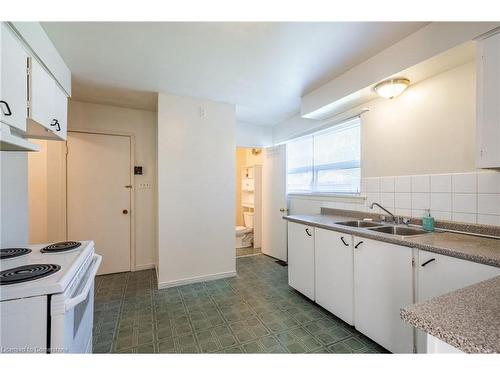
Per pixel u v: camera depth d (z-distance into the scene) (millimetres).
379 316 1662
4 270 1045
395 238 1563
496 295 761
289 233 2709
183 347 1709
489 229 1564
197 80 2436
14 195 1521
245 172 5410
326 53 1942
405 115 2092
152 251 3473
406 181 2088
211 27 1604
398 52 1795
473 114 1658
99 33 1659
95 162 3150
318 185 3371
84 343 1261
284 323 2025
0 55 1007
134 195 3354
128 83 2498
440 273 1338
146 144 3422
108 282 2930
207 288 2762
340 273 1997
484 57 1331
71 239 3035
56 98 1723
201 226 2969
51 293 911
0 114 975
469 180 1678
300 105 3158
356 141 2744
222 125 3084
